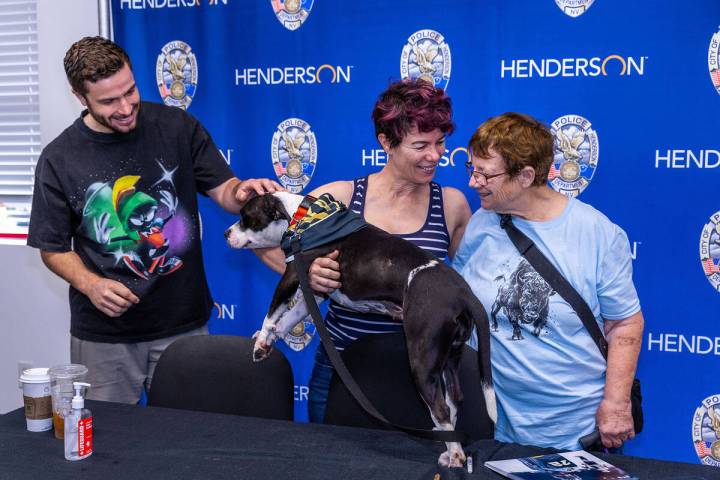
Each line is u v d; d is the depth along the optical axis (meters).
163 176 2.53
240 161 3.12
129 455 1.65
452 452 1.59
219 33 3.06
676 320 2.70
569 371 1.96
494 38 2.75
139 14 3.15
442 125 1.96
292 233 1.89
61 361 3.55
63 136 2.48
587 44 2.65
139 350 2.60
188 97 3.14
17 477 1.53
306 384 3.15
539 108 2.73
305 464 1.60
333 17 2.92
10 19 3.53
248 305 3.20
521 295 1.96
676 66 2.57
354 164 2.98
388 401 2.00
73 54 2.26
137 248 2.51
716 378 2.68
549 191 2.03
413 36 2.84
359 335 2.16
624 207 2.69
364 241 1.84
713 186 2.60
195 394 2.20
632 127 2.65
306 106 3.01
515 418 2.01
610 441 1.96
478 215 2.15
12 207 3.65
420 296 1.68
